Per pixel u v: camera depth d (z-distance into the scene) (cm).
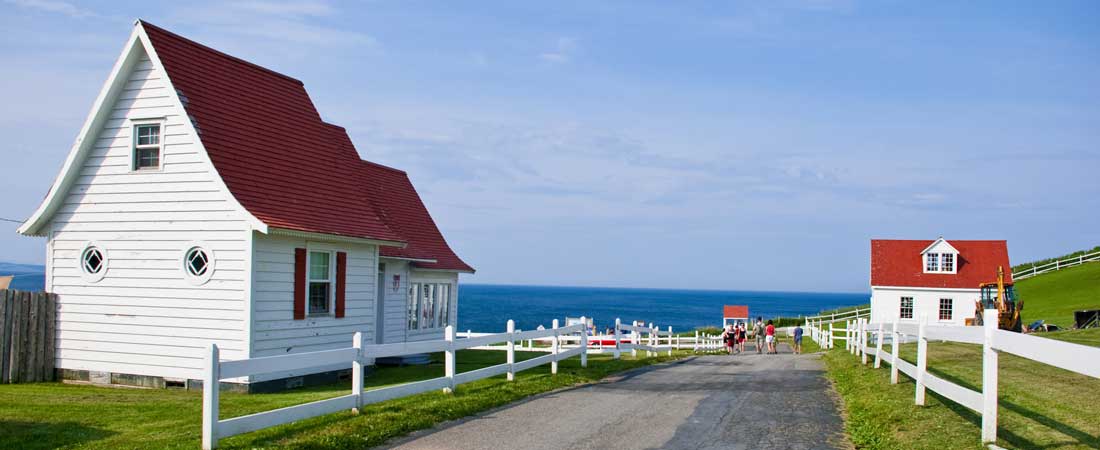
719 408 1464
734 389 1772
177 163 1894
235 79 2109
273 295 1877
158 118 1916
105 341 1948
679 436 1186
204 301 1847
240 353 1798
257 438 1105
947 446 1009
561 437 1180
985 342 995
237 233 1822
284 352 1909
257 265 1828
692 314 17212
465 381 1619
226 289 1825
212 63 2064
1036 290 6159
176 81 1919
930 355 2291
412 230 2848
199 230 1861
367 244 2225
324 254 2080
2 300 1862
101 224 1970
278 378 1892
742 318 7856
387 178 2988
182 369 1862
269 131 2100
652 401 1562
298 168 2114
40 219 2008
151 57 1905
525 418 1352
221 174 1850
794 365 2606
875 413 1316
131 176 1944
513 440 1158
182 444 1071
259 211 1845
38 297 1956
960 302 5400
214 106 1978
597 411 1429
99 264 1975
